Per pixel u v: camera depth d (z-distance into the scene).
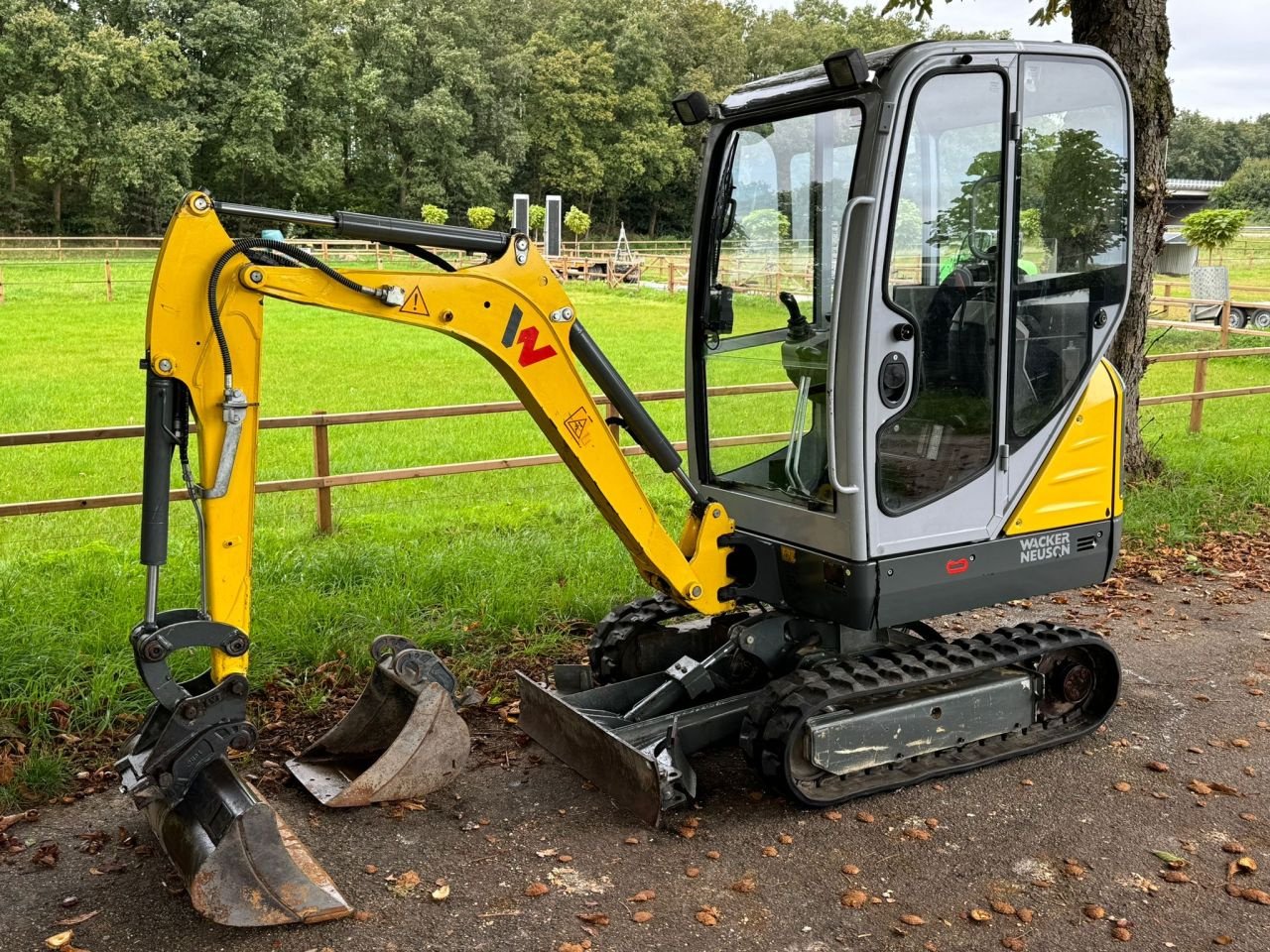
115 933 3.27
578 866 3.65
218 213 3.18
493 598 6.07
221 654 3.34
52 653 4.99
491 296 3.63
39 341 18.47
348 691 5.05
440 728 3.99
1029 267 4.14
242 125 51.22
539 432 11.60
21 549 7.15
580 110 64.12
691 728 4.10
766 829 3.91
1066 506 4.44
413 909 3.39
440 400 13.56
